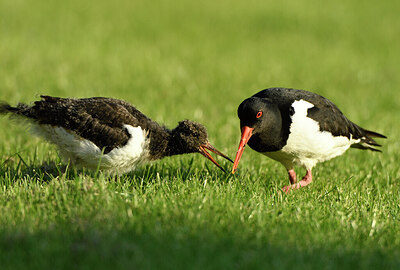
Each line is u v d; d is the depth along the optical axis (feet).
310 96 39.19
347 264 26.73
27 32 115.24
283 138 38.32
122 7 155.43
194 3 164.96
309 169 41.04
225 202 32.86
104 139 35.65
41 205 30.99
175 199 33.22
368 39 129.29
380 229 31.65
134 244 26.43
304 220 32.07
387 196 38.91
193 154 45.57
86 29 123.95
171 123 56.54
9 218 29.12
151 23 136.98
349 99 76.95
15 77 77.51
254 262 25.75
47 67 86.58
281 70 95.96
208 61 100.58
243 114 37.70
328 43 124.16
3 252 25.81
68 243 26.76
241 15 150.61
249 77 89.40
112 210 30.37
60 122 35.65
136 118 37.24
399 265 26.91
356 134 42.32
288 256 26.84
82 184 33.65
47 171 39.24
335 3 168.76
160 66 93.56
